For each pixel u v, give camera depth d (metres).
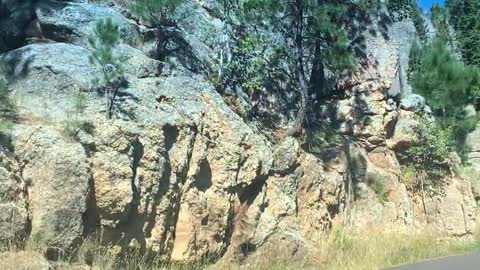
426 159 20.30
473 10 36.06
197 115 13.89
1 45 15.27
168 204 12.49
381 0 22.03
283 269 13.96
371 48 21.16
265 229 14.26
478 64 33.03
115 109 12.92
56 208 10.62
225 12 18.28
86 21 15.36
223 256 13.73
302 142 17.30
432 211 19.78
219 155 13.95
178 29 17.39
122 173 11.48
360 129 19.41
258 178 14.59
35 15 15.38
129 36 15.98
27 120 11.98
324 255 14.93
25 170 10.84
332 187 16.45
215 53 18.05
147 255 12.12
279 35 18.45
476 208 21.05
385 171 19.22
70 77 13.24
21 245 10.24
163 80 14.30
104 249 11.40
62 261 10.67
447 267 13.05
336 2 18.62
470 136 25.39
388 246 16.05
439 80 23.62
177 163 12.90
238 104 17.12
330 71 19.66
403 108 21.02
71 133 11.45
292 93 18.92
